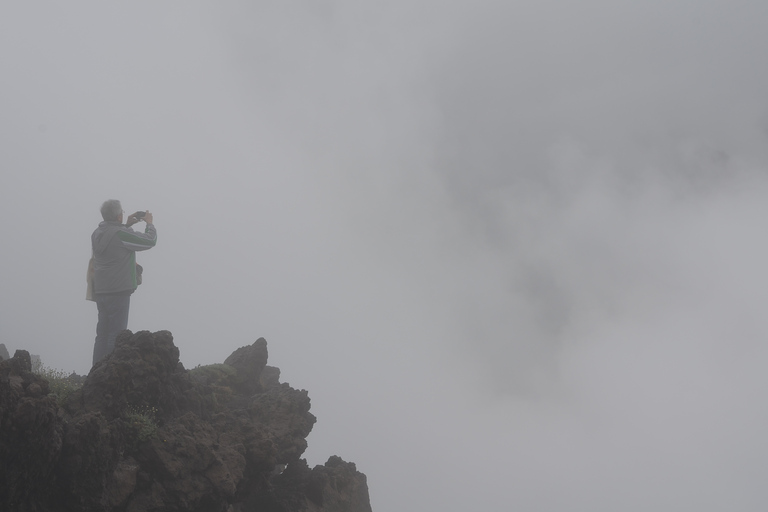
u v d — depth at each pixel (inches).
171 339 706.8
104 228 739.4
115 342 688.4
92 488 547.2
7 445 484.1
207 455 641.6
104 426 570.9
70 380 689.0
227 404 887.1
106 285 732.7
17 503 499.5
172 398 695.1
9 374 509.7
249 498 793.6
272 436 766.5
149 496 595.8
